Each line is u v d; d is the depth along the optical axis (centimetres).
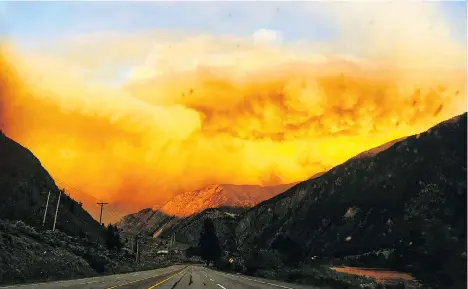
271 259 6450
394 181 12412
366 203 12656
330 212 13862
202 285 3077
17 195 10925
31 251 4412
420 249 6612
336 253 10506
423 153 12350
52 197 12619
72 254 5684
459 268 4200
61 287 2608
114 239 12681
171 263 18888
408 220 9462
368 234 10806
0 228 5028
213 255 16500
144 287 2769
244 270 6644
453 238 6569
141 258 13688
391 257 7281
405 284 3653
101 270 5938
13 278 3325
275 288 2825
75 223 12544
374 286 3269
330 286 3139
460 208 8388
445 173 10412
